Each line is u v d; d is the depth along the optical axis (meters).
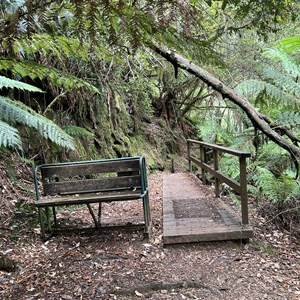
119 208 5.04
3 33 1.09
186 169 9.95
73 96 6.34
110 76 7.27
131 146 8.51
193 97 11.26
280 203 4.14
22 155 5.09
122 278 2.65
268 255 3.16
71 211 4.70
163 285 2.53
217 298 2.40
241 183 3.48
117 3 1.00
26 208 4.14
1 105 3.18
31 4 1.01
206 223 3.65
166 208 4.49
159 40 1.27
